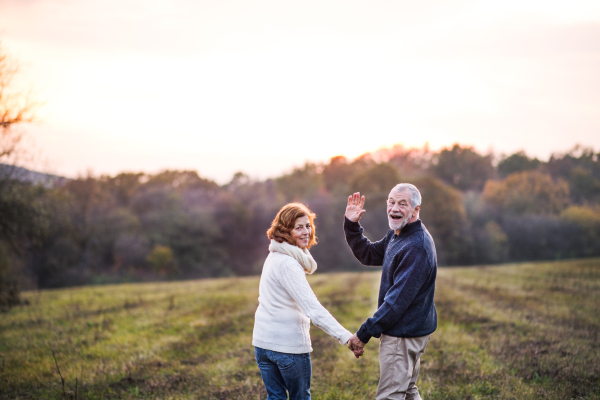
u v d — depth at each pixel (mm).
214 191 63312
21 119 10891
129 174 58094
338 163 73938
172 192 56562
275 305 3322
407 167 77000
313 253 54250
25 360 6238
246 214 57031
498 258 51219
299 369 3299
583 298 11047
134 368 5676
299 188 64062
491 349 6062
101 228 45281
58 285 38438
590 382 4672
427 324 3533
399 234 3674
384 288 3682
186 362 6062
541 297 11305
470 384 4730
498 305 10078
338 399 4484
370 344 6875
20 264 18875
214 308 10922
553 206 55844
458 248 51250
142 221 51312
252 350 6570
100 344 7180
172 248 49969
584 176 59562
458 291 13391
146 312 10555
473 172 73438
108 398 4711
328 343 6949
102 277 42062
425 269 3414
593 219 50656
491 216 55094
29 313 11508
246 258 56188
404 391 3473
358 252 4273
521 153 74500
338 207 54844
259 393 4598
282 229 3436
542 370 5070
